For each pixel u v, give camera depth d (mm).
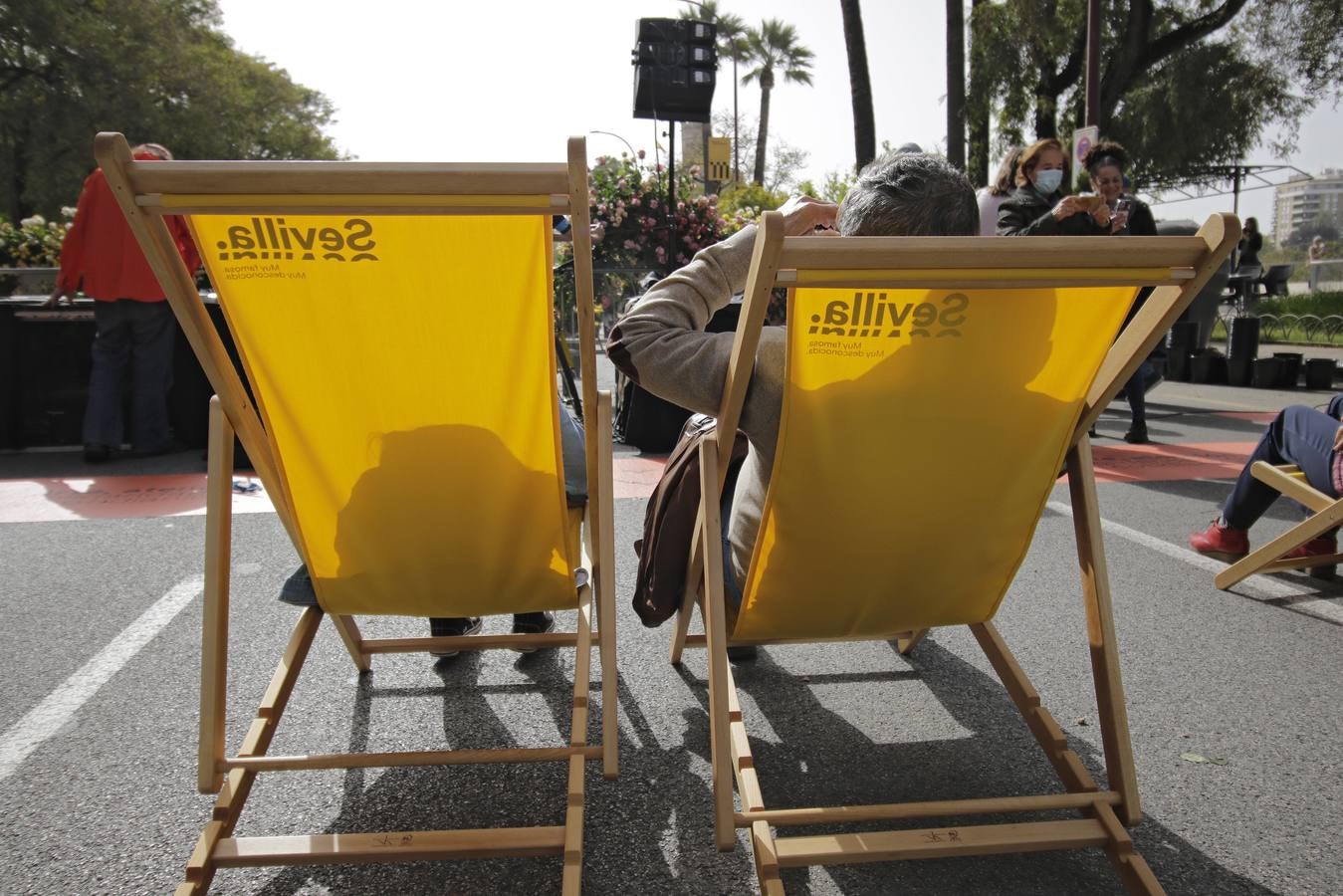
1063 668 2596
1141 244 1326
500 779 2035
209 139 28578
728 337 1673
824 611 1804
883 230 1584
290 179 1295
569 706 2363
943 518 1661
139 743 2170
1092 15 11164
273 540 3773
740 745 1774
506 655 2670
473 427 1638
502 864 1743
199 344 1495
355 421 1616
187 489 4672
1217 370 10805
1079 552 1756
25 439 5871
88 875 1696
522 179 1306
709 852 1780
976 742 2207
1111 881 1715
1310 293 18938
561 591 1909
